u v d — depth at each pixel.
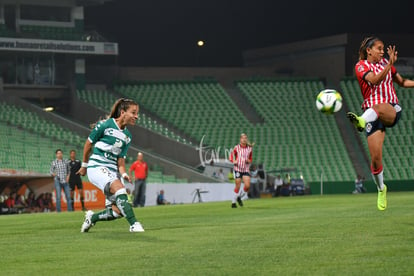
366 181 63.50
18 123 60.25
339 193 62.75
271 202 36.16
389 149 69.56
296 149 68.81
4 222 22.86
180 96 73.56
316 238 12.70
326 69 77.19
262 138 69.50
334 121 72.31
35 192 43.97
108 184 15.38
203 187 52.53
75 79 69.12
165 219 20.97
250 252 11.00
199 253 11.05
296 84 76.56
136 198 43.28
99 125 15.43
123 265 10.03
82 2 68.44
